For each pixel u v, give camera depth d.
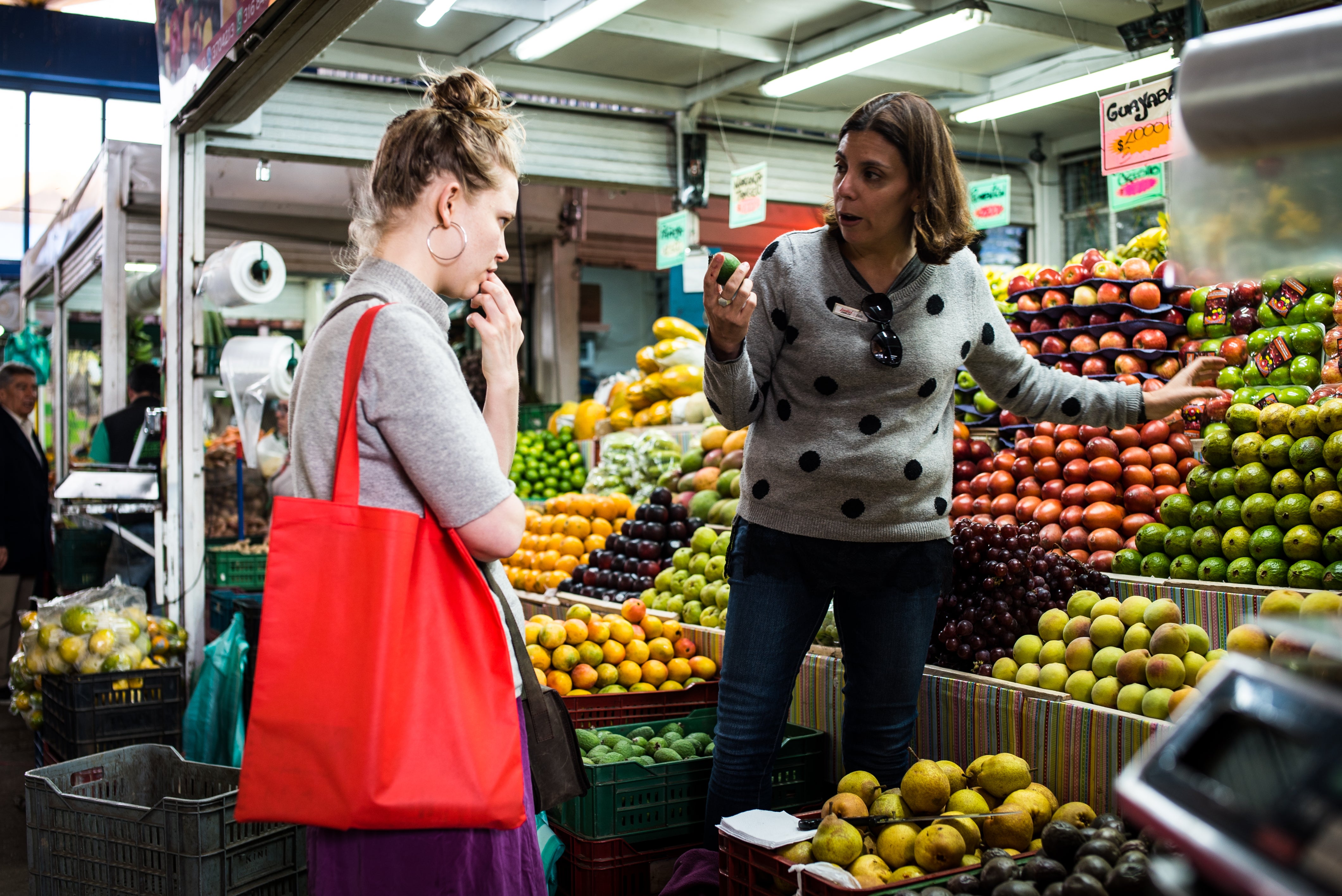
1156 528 3.26
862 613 2.39
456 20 6.14
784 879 2.12
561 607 4.42
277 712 1.44
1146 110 4.91
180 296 5.04
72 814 2.47
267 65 3.95
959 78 7.90
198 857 2.28
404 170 1.59
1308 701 0.68
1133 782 0.74
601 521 4.94
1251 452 2.98
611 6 5.67
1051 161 9.41
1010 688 2.55
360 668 1.43
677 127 7.87
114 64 14.42
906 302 2.26
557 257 9.91
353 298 1.55
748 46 7.06
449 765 1.46
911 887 2.01
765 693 2.41
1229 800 0.67
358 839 1.46
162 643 4.28
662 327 6.35
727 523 4.39
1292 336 3.20
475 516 1.48
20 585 6.51
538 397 9.30
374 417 1.49
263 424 7.55
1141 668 2.41
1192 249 0.99
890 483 2.29
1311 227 0.94
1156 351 3.95
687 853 2.49
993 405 4.28
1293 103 0.87
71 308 11.43
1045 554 2.97
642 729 3.09
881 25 6.60
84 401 12.45
